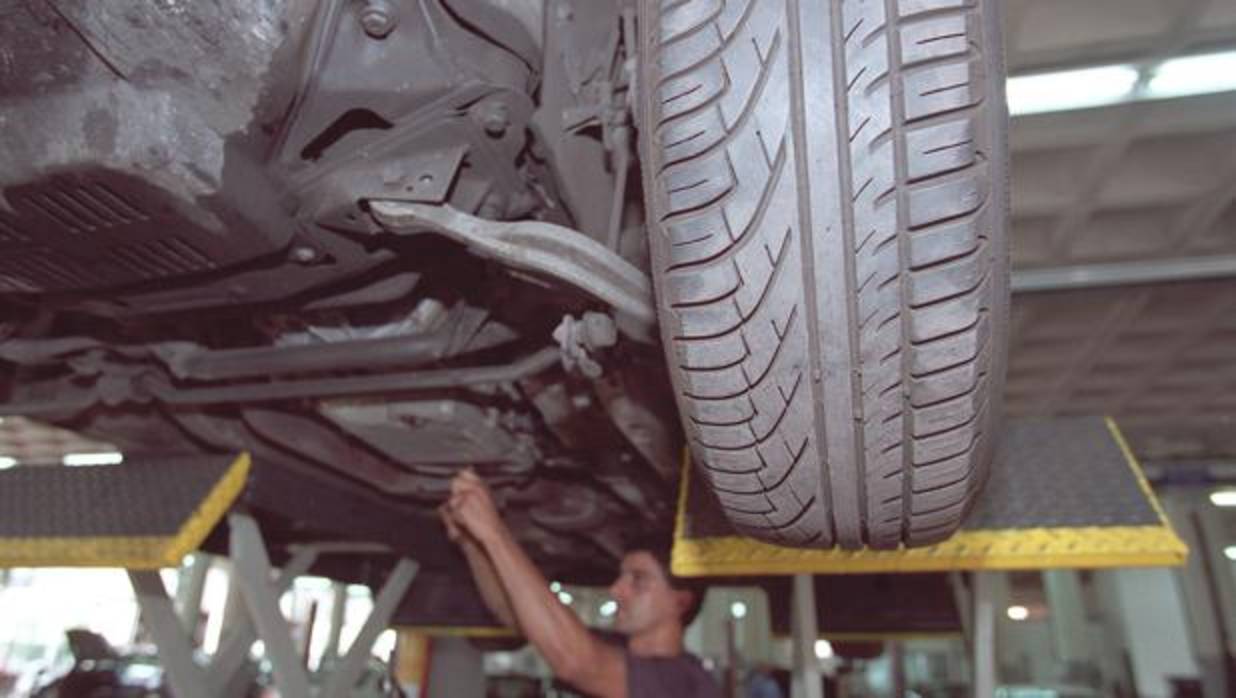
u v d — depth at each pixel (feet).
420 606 12.29
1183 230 17.29
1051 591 39.17
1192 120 14.21
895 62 2.52
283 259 4.08
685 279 2.78
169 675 6.87
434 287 5.21
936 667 40.63
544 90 3.84
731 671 23.35
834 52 2.55
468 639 14.84
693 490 5.51
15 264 3.74
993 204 2.64
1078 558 4.77
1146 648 31.58
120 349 5.47
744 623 42.14
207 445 7.12
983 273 2.68
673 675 6.03
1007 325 2.96
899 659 17.93
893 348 2.81
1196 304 20.68
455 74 3.59
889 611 10.68
